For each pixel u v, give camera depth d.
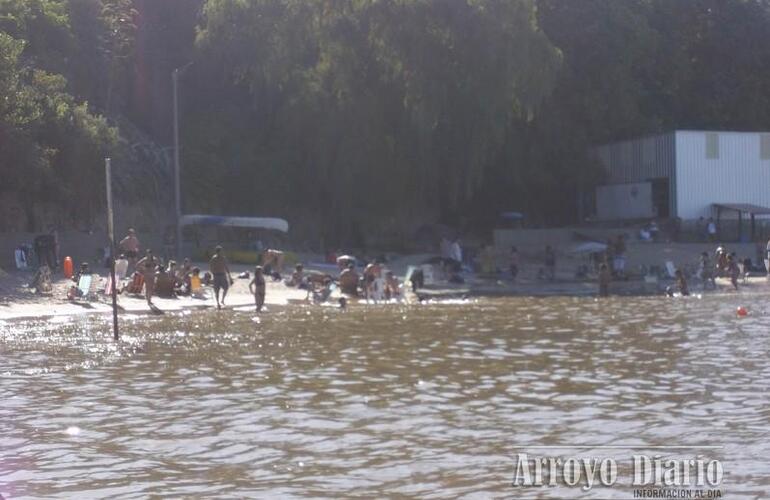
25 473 11.05
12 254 42.66
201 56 60.03
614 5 65.94
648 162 63.78
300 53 55.59
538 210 67.94
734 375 17.41
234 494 10.20
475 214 65.06
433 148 54.97
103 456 11.79
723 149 62.19
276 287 39.72
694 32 74.44
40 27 50.62
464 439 12.48
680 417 13.68
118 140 49.44
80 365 19.14
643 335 24.41
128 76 60.38
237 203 57.66
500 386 16.39
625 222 62.50
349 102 54.62
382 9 53.62
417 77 53.28
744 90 73.44
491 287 45.03
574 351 21.11
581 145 65.31
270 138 59.25
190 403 15.01
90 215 49.03
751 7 74.50
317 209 58.00
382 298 38.38
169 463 11.45
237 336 24.34
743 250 54.41
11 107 40.88
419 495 10.12
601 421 13.47
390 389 16.14
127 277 37.28
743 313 30.81
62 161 44.09
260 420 13.71
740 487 10.32
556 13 64.75
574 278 48.78
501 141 54.97
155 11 62.84
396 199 55.56
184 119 61.72
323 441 12.44
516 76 52.94
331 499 10.01
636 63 69.81
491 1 52.56
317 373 17.92
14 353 20.94
